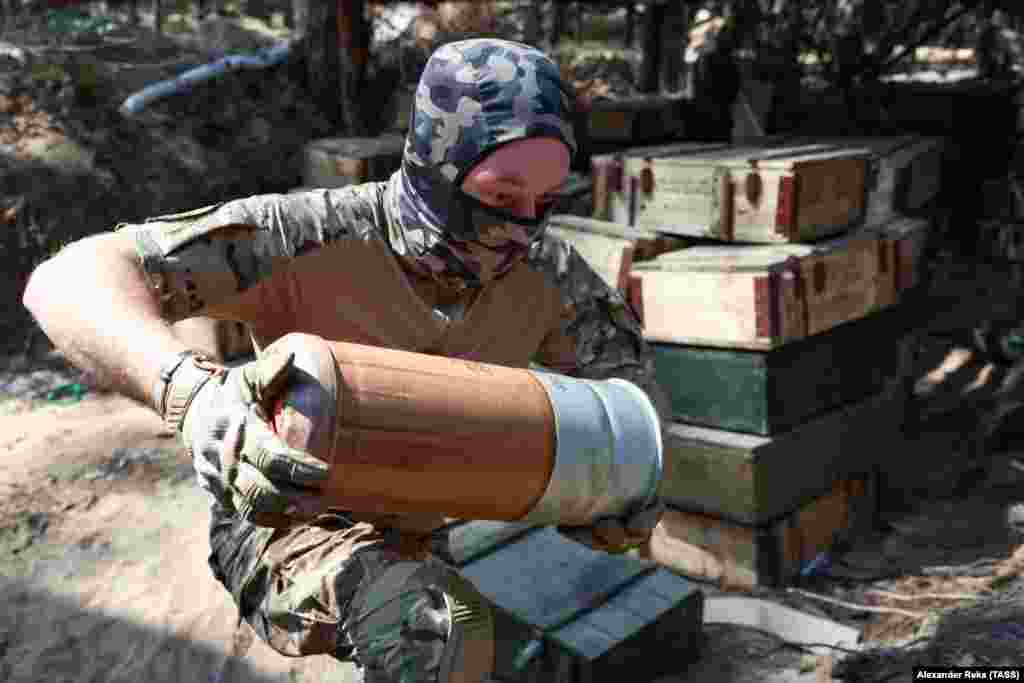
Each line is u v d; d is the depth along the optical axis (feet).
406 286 4.87
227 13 26.40
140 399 3.82
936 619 9.86
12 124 17.42
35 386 14.75
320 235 4.63
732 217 12.20
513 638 9.53
